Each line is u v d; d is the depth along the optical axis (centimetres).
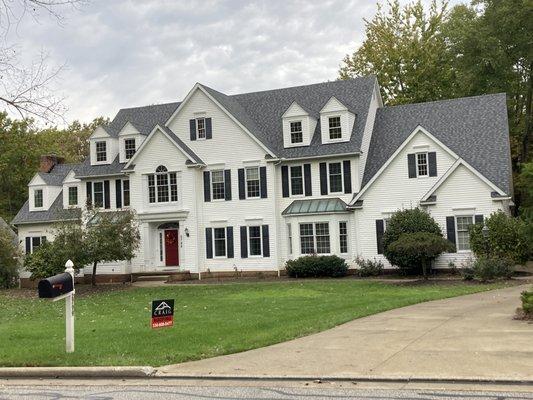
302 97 4022
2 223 4706
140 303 2414
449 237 3225
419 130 3344
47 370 1074
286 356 1117
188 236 3778
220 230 3791
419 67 5019
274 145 3809
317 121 3809
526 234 2003
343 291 2514
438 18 5141
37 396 929
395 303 1869
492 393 836
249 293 2608
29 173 5666
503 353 1048
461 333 1261
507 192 3138
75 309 2291
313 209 3544
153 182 3866
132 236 3422
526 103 4944
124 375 1041
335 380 945
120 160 4069
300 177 3681
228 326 1523
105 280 3919
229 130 3772
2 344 1375
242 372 1009
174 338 1348
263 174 3691
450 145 3469
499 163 3288
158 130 3838
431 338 1220
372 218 3422
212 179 3816
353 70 5362
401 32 5238
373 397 838
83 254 3334
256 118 4028
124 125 4072
